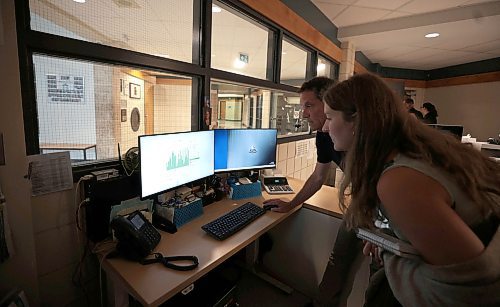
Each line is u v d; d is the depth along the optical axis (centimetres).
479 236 55
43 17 98
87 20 119
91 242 111
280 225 186
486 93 473
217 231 115
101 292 110
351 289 144
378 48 393
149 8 157
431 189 52
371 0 252
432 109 430
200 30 162
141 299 77
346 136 70
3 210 84
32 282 93
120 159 123
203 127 169
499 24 277
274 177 191
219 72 175
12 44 82
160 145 120
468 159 59
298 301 174
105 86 136
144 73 161
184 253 101
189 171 139
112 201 111
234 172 174
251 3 182
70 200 108
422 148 58
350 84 68
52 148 107
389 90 66
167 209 121
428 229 49
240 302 172
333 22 315
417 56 446
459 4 256
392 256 67
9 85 83
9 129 84
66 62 110
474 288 48
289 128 297
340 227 144
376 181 62
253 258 198
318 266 169
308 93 140
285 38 246
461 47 379
